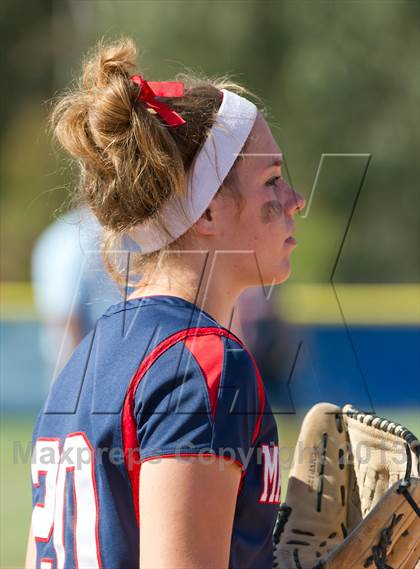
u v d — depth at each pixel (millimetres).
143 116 5730
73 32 69062
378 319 27203
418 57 52250
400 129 51438
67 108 6316
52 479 5930
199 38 52594
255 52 53000
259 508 5395
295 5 52969
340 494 7098
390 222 50344
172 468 5027
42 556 5906
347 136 51969
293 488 7207
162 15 52375
